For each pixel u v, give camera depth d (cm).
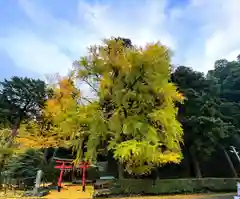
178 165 2472
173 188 1795
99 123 1576
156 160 1524
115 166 2489
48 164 2206
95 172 2480
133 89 1606
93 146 1589
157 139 1480
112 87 1650
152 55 1631
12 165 1922
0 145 1855
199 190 1897
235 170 2567
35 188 1648
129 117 1541
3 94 3212
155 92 1625
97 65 1695
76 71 1830
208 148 2203
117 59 1647
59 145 2003
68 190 1778
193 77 2714
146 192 1692
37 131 2036
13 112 3080
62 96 1803
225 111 2789
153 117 1557
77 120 1630
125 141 1481
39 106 3144
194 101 2433
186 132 2322
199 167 2436
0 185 1800
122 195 1616
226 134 2250
